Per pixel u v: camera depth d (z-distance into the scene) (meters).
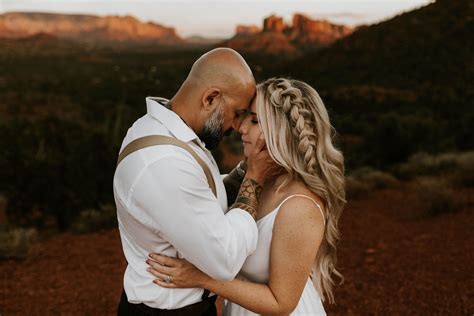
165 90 63.97
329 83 64.38
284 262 1.74
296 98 1.81
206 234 1.62
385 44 76.25
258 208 1.90
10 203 8.88
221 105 1.79
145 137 1.72
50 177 9.02
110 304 4.95
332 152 1.87
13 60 149.25
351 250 6.22
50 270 6.04
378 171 11.89
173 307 1.77
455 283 4.79
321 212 1.79
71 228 8.56
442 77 51.72
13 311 4.82
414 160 12.88
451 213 7.54
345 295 4.77
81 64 149.62
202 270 1.67
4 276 5.84
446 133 15.98
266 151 1.83
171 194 1.62
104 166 9.77
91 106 44.84
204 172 1.74
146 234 1.73
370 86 55.41
